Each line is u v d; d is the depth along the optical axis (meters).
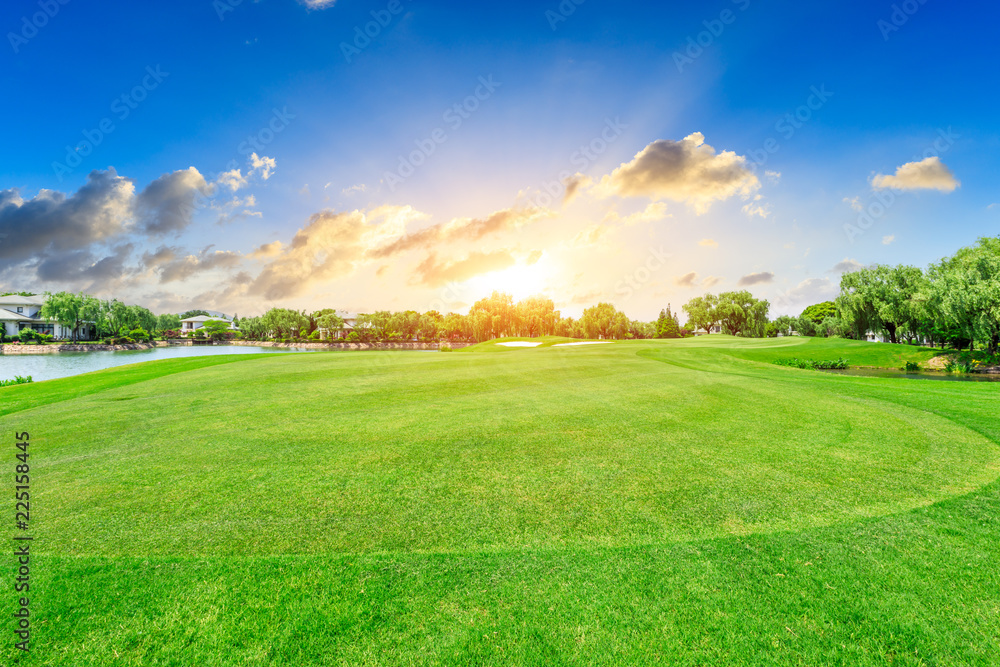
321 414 9.96
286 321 121.25
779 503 5.23
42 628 3.22
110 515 5.03
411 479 6.11
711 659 2.92
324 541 4.44
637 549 4.21
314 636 3.16
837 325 65.88
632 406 10.59
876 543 4.25
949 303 35.06
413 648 3.05
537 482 5.96
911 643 3.01
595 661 2.93
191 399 11.78
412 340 116.88
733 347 40.12
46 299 86.69
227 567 3.94
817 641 3.05
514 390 12.88
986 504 5.09
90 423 9.27
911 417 9.41
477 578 3.79
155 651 3.03
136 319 98.50
